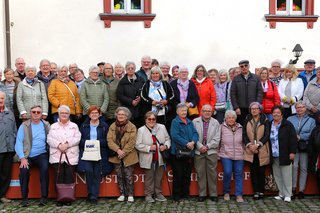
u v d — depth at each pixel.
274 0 12.36
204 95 8.84
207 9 12.30
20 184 7.77
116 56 12.27
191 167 8.04
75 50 12.23
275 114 7.96
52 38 12.20
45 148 7.82
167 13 12.27
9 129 7.84
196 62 12.34
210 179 7.96
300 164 8.15
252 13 12.35
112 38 12.23
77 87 9.20
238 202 7.82
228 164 7.95
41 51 12.20
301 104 8.17
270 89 8.95
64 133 7.73
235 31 12.35
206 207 7.49
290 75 9.21
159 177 7.96
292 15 12.33
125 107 8.08
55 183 7.77
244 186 8.23
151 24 12.27
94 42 12.23
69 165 7.66
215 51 12.35
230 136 7.99
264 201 7.89
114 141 7.87
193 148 7.84
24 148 7.72
